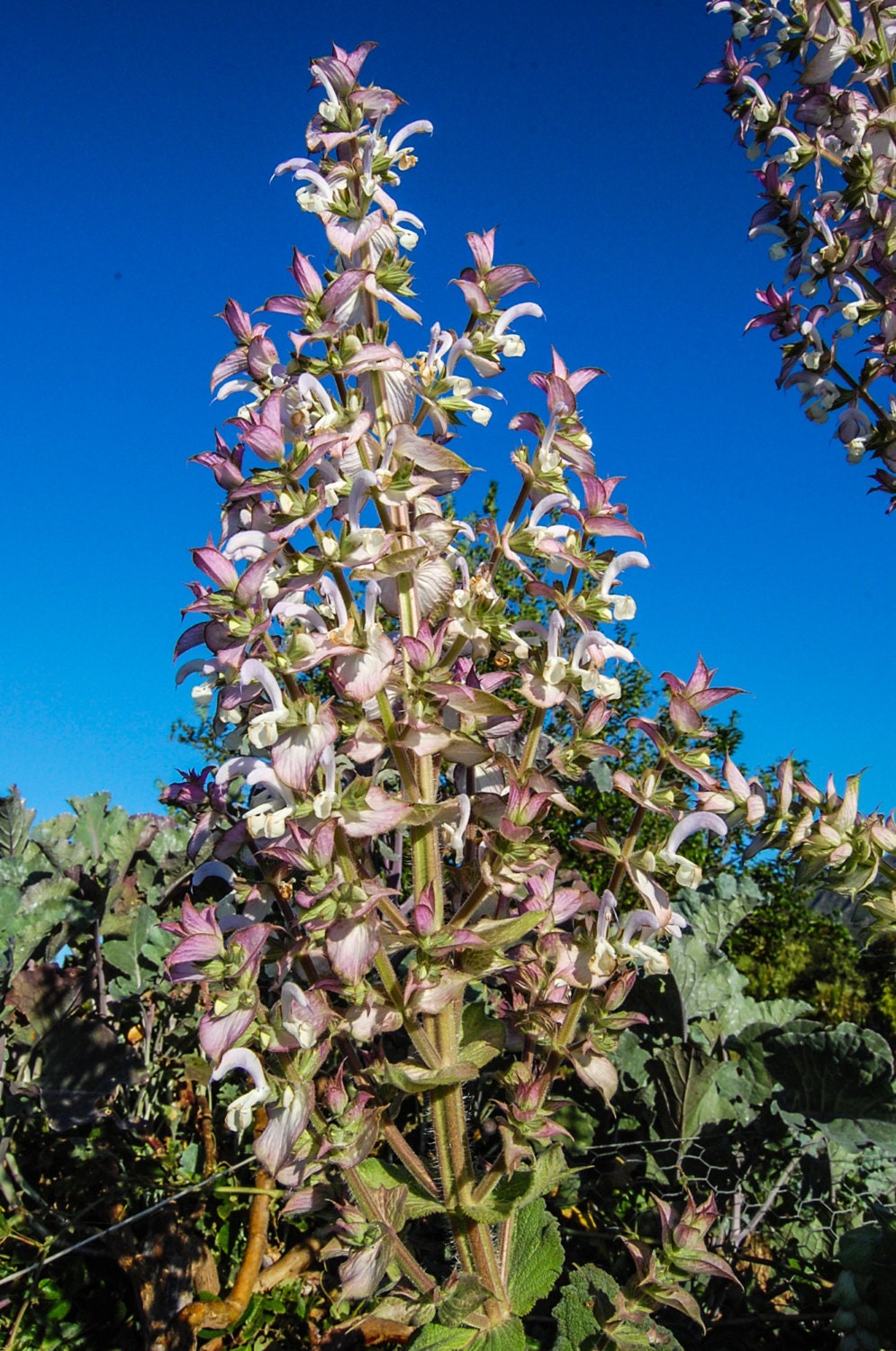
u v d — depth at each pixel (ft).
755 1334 10.96
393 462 7.08
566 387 7.34
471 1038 7.91
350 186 7.19
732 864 25.93
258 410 7.27
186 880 13.56
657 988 13.56
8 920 11.91
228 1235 11.20
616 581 7.47
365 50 7.20
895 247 11.34
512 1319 7.10
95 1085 10.77
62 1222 10.33
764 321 12.30
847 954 39.47
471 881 7.54
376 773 7.63
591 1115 12.91
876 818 8.81
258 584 6.42
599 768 13.66
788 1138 12.14
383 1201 7.14
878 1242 9.71
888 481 11.84
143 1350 9.95
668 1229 7.27
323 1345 9.70
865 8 11.53
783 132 11.95
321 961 7.29
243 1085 11.96
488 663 10.27
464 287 7.49
